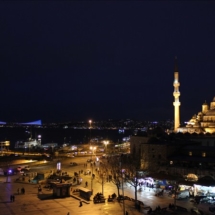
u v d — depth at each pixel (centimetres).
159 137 13325
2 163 15225
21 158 17550
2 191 9344
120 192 9194
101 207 7525
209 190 8525
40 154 19062
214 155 10688
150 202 8044
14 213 7006
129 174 10781
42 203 7919
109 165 13450
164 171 10769
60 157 17725
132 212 7081
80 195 8575
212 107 18375
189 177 9288
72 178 11338
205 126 17038
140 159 12581
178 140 12962
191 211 6988
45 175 11806
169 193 8819
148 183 9981
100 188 9731
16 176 11931
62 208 7438
